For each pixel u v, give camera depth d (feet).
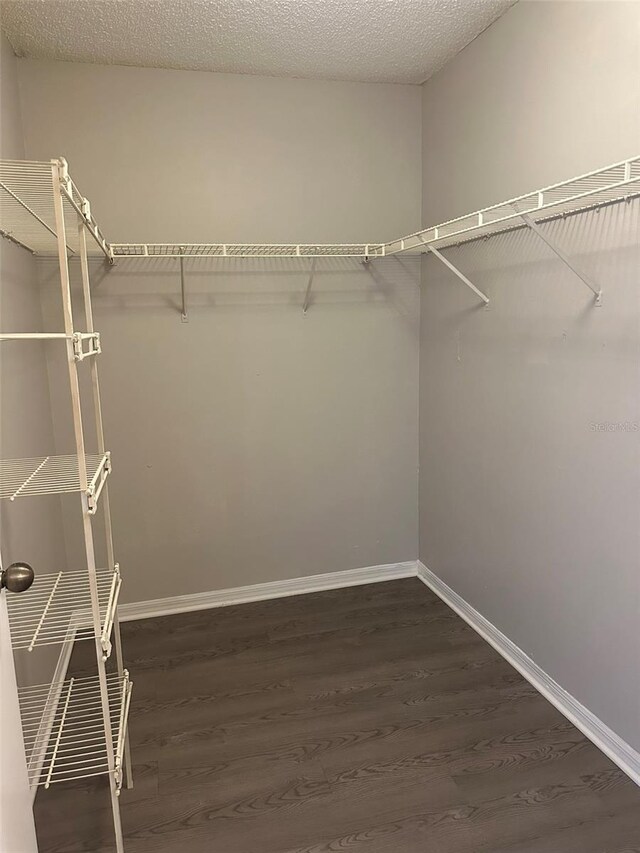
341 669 7.71
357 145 8.98
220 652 8.14
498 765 6.02
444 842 5.17
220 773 5.98
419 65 8.31
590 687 6.35
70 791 5.80
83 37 7.13
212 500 9.25
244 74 8.38
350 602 9.54
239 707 6.98
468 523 8.66
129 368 8.56
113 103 7.98
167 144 8.23
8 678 3.80
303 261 9.02
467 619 8.88
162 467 8.93
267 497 9.50
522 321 7.02
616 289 5.53
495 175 7.32
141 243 8.30
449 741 6.38
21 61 7.60
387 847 5.14
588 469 6.10
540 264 6.61
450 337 8.76
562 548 6.62
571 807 5.50
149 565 9.12
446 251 8.70
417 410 10.01
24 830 3.95
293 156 8.74
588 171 5.74
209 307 8.73
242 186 8.60
